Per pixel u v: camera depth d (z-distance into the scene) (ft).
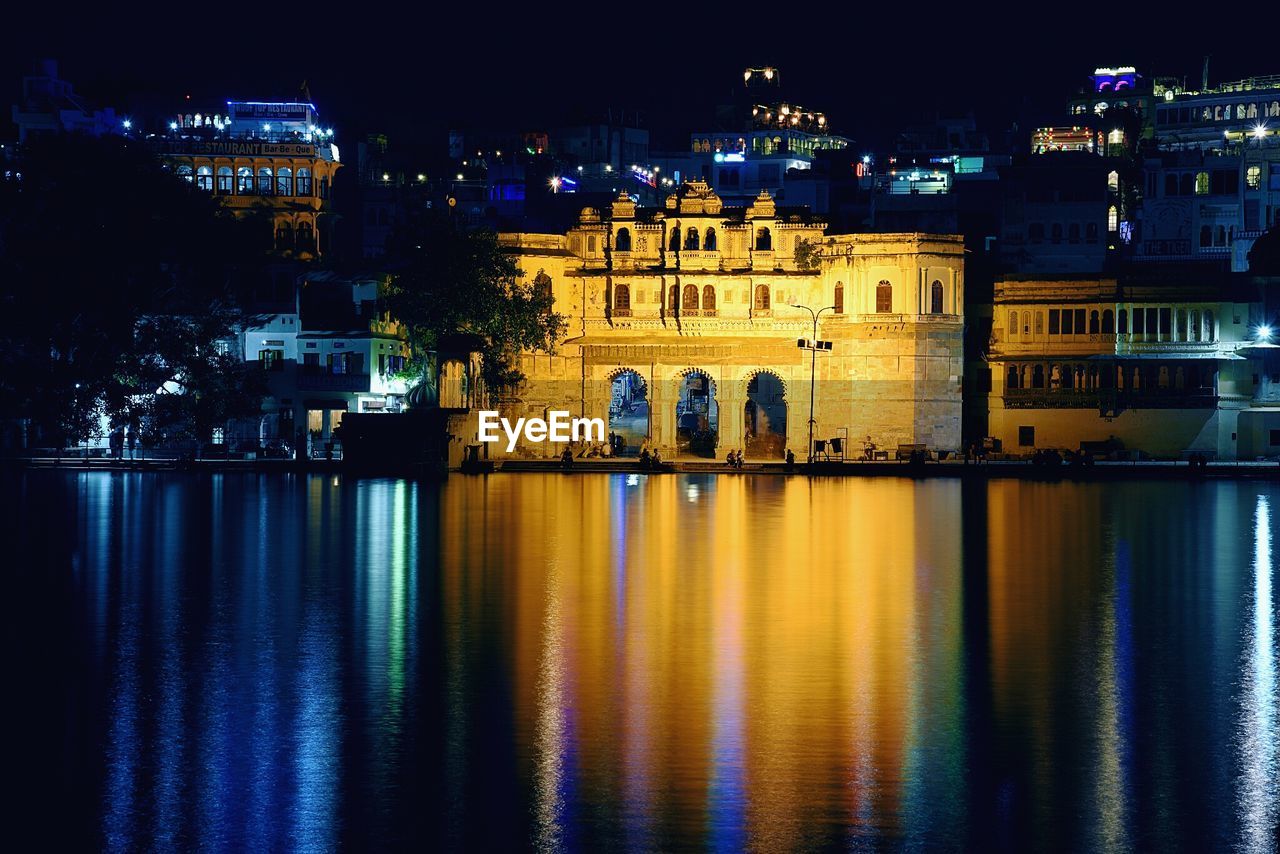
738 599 193.47
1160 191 573.74
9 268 384.27
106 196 394.52
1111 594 200.34
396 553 234.17
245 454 444.55
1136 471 420.77
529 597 193.77
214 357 409.90
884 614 183.93
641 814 108.47
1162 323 464.65
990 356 480.23
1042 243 553.23
